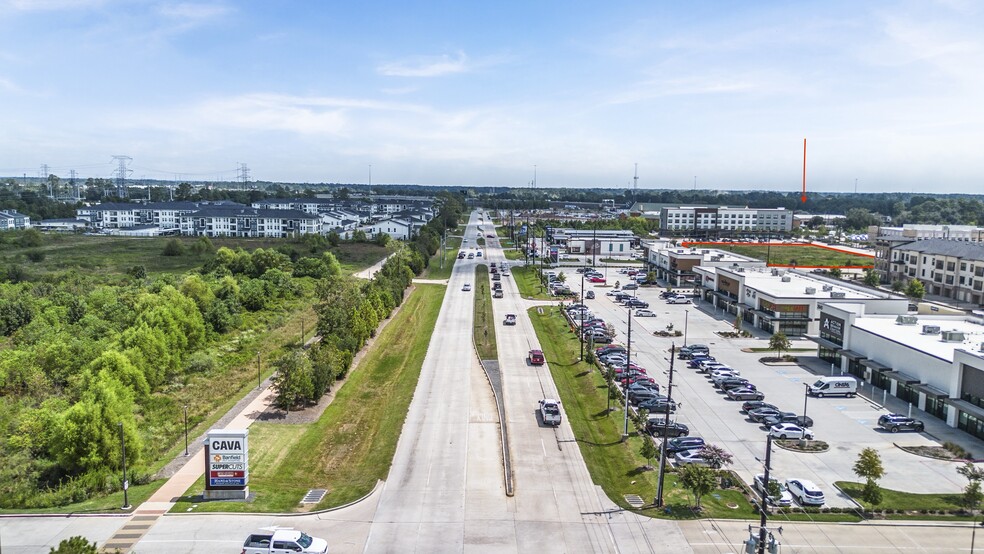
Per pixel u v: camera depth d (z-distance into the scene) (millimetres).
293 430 55219
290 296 118062
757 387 69562
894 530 40062
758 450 52562
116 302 94188
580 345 86375
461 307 114125
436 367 76062
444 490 45031
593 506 43031
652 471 48625
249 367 75438
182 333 76062
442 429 56500
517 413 60938
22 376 63344
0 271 122000
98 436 44844
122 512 40906
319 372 62062
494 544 38125
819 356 82000
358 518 41000
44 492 43594
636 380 68750
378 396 65875
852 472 48375
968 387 57375
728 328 99500
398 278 121250
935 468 49250
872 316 81562
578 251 196750
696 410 62062
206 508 41625
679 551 37500
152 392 65750
